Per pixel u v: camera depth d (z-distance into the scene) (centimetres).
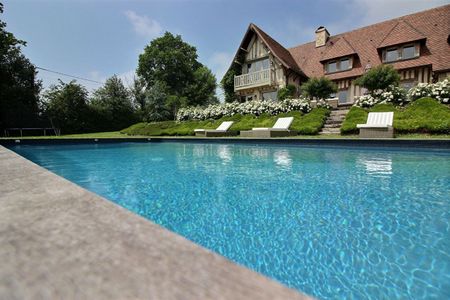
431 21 1583
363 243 209
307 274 172
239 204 316
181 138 1235
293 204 310
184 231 244
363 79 1184
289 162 604
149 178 470
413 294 149
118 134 1902
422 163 540
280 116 1302
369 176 441
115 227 67
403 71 1498
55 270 48
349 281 163
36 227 66
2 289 42
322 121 1147
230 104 1642
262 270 179
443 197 318
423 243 205
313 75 1908
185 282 44
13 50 2225
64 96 2202
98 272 47
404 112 952
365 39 1811
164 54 3566
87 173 526
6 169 152
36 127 1964
